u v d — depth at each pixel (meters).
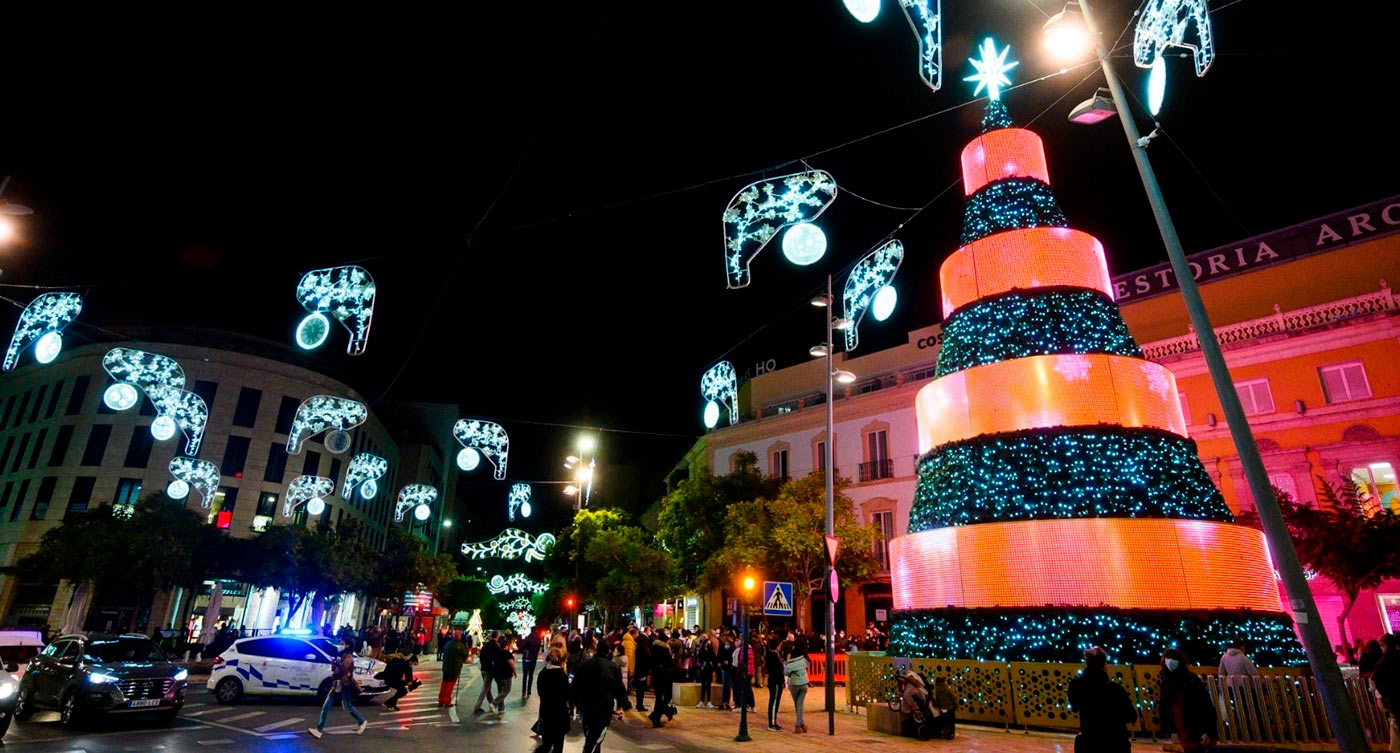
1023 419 15.27
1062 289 16.17
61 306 15.09
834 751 11.71
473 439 22.39
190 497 43.00
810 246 11.60
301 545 34.25
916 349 35.91
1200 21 7.75
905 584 16.33
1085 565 13.64
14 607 39.94
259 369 47.78
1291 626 13.77
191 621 40.34
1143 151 9.70
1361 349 23.42
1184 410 26.36
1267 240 26.91
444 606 72.38
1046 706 12.99
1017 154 17.97
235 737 12.55
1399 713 7.71
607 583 35.31
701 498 31.50
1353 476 22.59
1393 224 24.53
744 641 13.35
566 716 9.51
